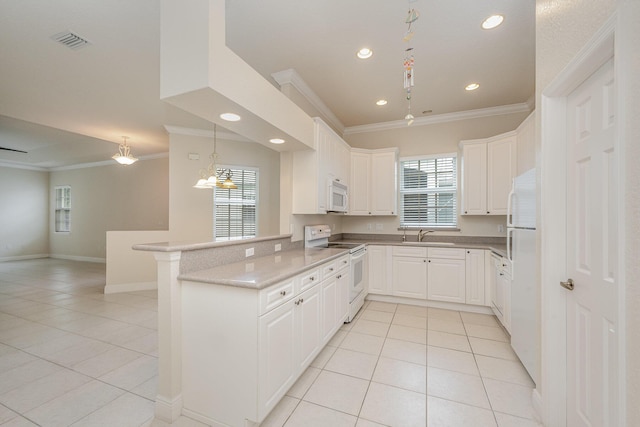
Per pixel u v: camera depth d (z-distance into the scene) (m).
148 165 6.89
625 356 0.97
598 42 1.13
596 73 1.29
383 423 1.65
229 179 4.09
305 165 3.10
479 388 1.98
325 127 3.23
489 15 2.19
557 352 1.58
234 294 1.58
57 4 2.03
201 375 1.66
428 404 1.81
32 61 2.78
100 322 3.20
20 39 2.43
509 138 3.44
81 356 2.41
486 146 3.69
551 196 1.59
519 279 2.23
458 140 4.21
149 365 2.27
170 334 1.68
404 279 3.84
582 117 1.41
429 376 2.13
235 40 2.49
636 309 0.92
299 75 3.10
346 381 2.06
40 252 8.36
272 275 1.70
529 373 2.01
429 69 2.98
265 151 5.32
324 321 2.41
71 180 8.12
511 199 2.43
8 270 6.45
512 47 2.60
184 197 4.82
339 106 3.93
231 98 1.76
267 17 2.20
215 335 1.63
